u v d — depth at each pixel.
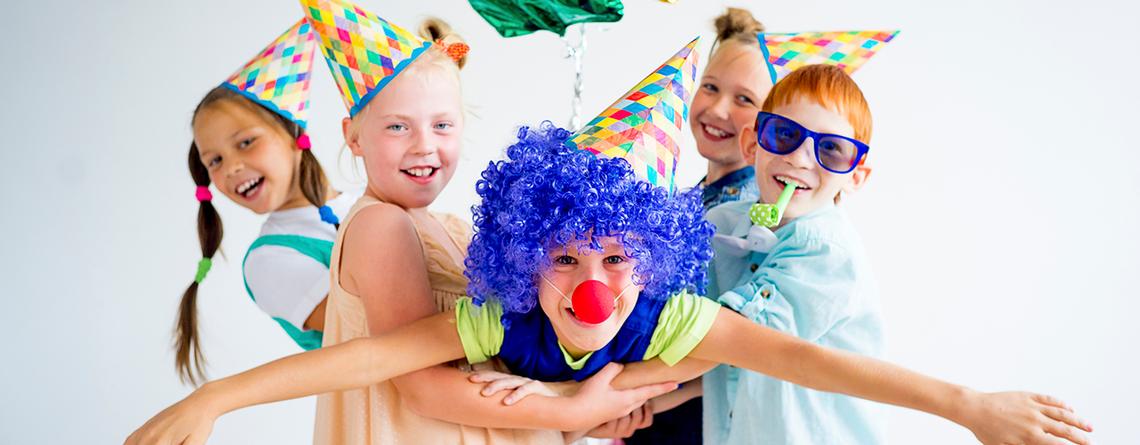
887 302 3.14
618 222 1.29
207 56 3.21
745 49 1.97
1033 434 1.29
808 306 1.60
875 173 3.16
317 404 1.69
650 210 1.33
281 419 3.06
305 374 1.37
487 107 2.99
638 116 1.43
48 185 3.21
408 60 1.54
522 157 1.36
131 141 3.21
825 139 1.62
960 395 1.34
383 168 1.55
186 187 3.21
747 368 1.43
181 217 3.20
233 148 2.01
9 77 3.21
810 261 1.62
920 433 3.11
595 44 3.00
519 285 1.36
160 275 3.19
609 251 1.33
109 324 3.16
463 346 1.43
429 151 1.54
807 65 1.75
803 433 1.62
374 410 1.53
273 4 3.21
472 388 1.44
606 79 3.01
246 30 3.21
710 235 1.46
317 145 3.06
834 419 1.64
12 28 3.21
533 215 1.32
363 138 1.57
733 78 1.97
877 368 1.37
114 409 3.11
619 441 1.93
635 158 1.39
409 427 1.53
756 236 1.65
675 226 1.36
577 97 1.59
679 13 3.00
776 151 1.64
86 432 3.09
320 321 1.95
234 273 3.16
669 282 1.41
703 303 1.45
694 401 1.87
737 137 1.98
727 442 1.66
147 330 3.16
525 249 1.33
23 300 3.16
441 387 1.45
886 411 1.71
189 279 3.19
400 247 1.49
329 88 3.06
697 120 2.01
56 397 3.11
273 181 2.03
